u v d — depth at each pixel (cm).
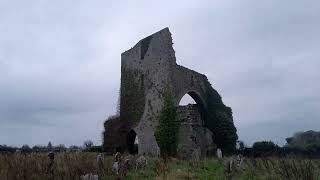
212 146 4225
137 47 4616
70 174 1628
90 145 5047
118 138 4447
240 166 2027
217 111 4659
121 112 4612
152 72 4331
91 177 1552
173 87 4144
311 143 4622
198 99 4675
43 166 1811
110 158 2461
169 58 4184
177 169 2131
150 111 4231
